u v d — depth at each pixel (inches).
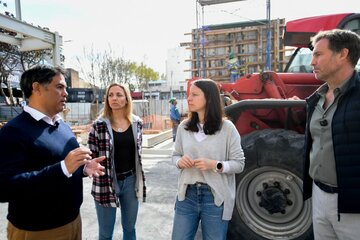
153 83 2399.1
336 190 65.2
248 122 116.1
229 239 107.5
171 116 416.5
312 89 134.1
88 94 1040.2
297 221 102.7
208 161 69.4
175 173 229.0
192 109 74.4
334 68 63.8
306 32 137.0
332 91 66.9
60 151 61.1
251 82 133.3
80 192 66.9
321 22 133.8
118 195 93.0
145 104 620.4
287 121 110.9
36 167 57.3
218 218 72.2
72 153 55.2
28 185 53.1
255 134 105.8
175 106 415.8
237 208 105.7
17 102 800.3
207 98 73.3
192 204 74.1
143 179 98.2
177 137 79.9
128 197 96.2
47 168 54.9
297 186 100.9
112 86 94.9
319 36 67.2
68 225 62.7
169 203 159.2
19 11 286.0
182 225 74.6
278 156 99.1
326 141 66.1
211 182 71.6
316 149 68.8
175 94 1510.8
